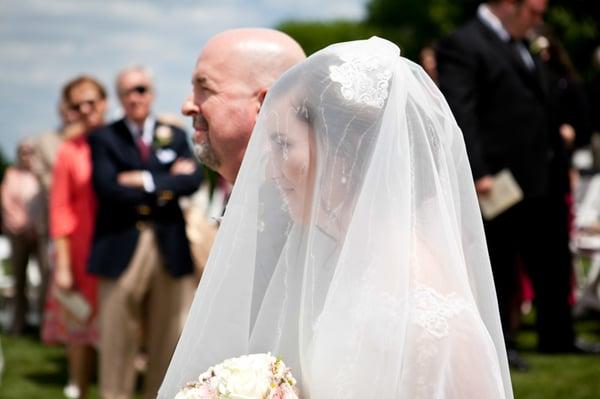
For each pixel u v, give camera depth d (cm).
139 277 594
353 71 221
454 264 213
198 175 616
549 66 769
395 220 214
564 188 718
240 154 276
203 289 231
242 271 228
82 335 700
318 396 211
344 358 208
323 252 219
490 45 687
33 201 1099
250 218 227
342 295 212
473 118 675
